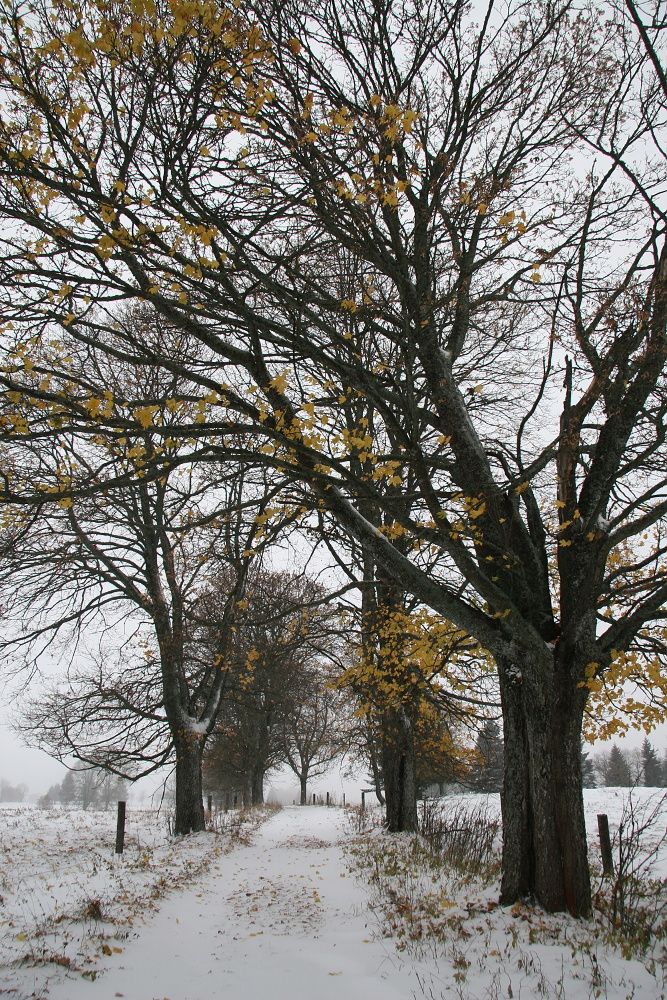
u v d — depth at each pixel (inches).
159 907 294.8
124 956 219.3
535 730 255.6
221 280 244.7
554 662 255.0
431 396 301.7
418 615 324.5
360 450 248.8
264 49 210.4
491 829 483.5
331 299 279.7
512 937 217.8
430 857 392.5
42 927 247.1
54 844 532.1
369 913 275.7
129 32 185.3
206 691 724.7
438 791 1075.3
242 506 261.4
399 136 242.5
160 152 250.5
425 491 237.0
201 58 206.1
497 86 301.7
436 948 217.0
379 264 276.5
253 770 1193.4
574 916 232.8
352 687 468.8
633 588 262.4
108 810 1036.5
